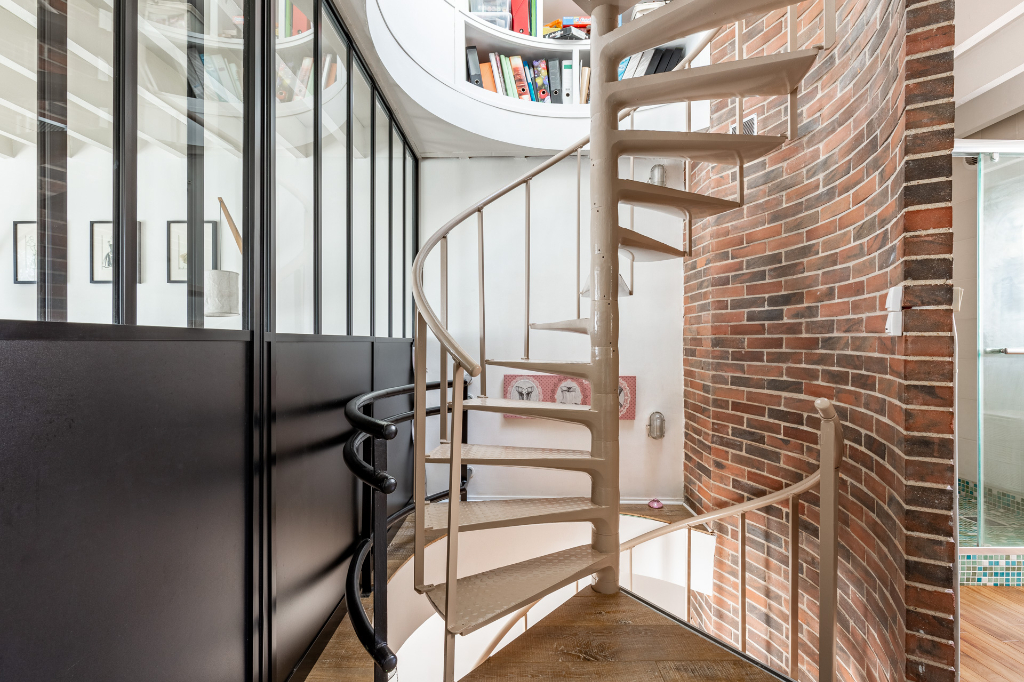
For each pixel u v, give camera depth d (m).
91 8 0.93
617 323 1.82
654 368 3.59
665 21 1.63
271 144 1.56
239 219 1.42
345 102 2.33
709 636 1.59
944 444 1.40
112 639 0.92
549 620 1.69
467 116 3.09
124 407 0.95
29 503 0.76
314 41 1.98
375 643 1.34
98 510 0.89
